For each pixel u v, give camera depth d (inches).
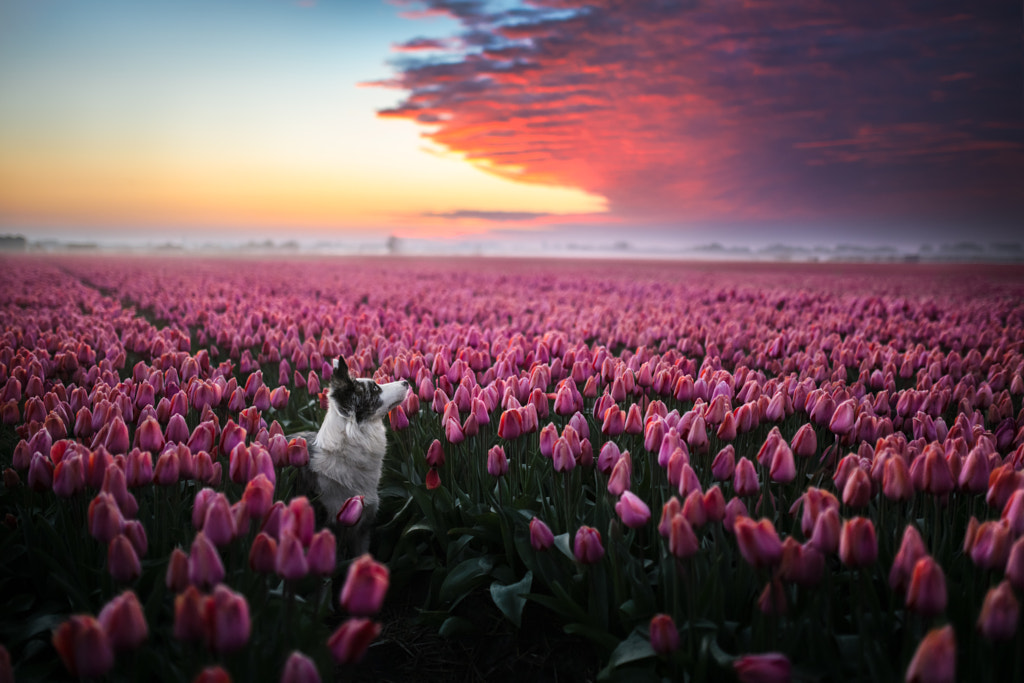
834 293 945.5
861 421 165.3
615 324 462.0
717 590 119.9
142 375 228.2
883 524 133.6
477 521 170.6
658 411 166.4
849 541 100.2
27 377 228.1
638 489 165.9
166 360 270.7
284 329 431.8
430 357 273.6
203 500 119.2
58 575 134.0
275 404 221.0
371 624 90.1
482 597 164.7
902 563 101.3
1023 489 107.2
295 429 246.4
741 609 126.7
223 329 364.8
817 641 111.6
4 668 90.3
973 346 387.9
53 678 129.4
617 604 131.0
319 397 247.6
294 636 114.8
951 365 267.0
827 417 172.9
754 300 738.8
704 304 773.9
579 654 145.5
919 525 145.6
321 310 518.0
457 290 899.4
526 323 447.2
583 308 613.9
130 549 104.6
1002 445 166.9
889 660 116.5
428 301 669.9
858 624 111.3
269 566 106.7
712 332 378.9
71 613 137.5
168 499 161.2
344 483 183.8
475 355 263.3
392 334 353.1
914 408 188.9
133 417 186.4
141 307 684.1
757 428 179.5
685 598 125.3
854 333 434.6
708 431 173.8
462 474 197.6
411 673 147.3
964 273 2095.2
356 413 190.9
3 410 187.5
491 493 180.2
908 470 127.4
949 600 115.6
